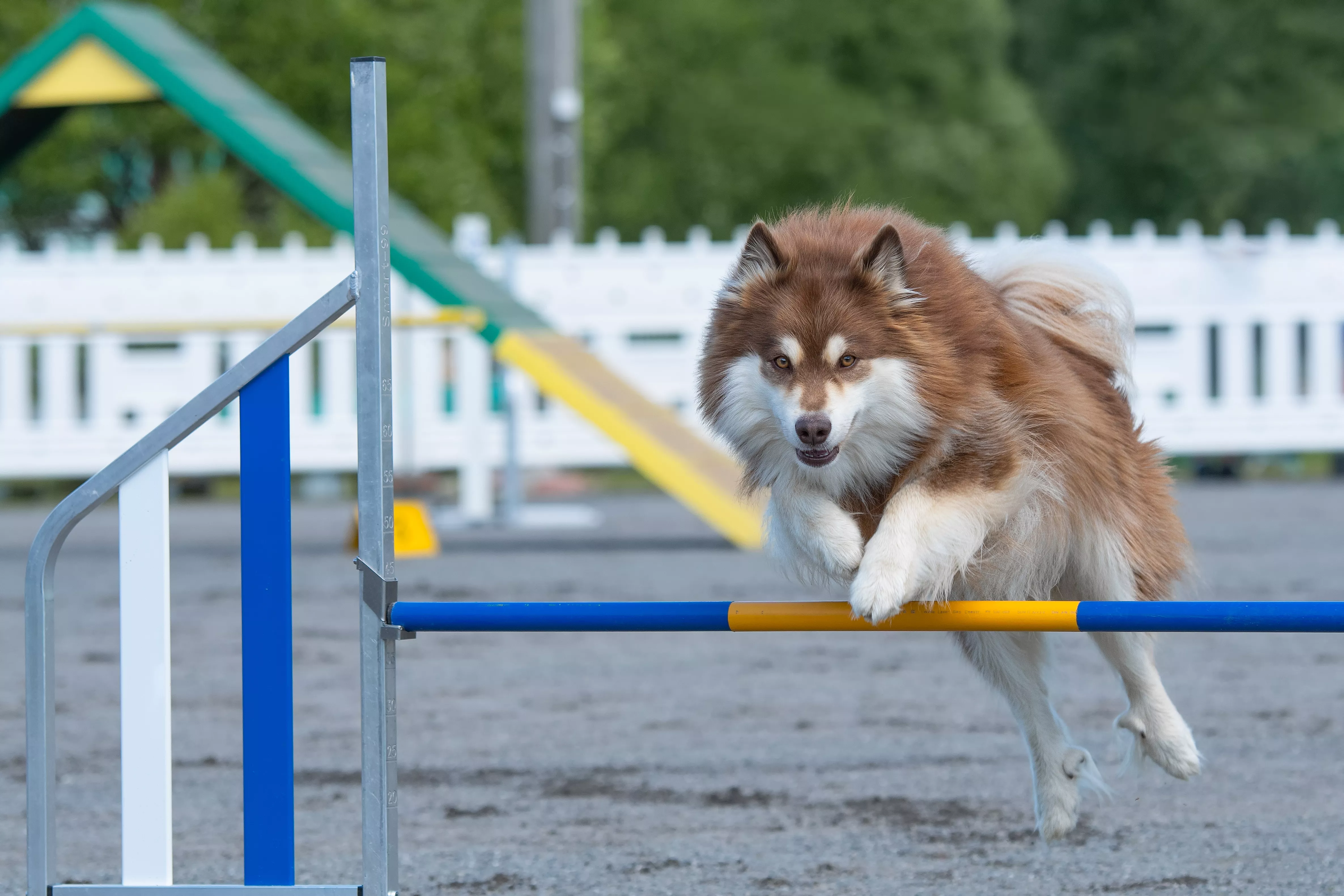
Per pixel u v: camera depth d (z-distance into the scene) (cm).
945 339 608
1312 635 1206
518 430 2105
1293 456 2680
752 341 627
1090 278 704
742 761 836
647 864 658
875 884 625
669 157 4166
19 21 3247
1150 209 4769
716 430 653
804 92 4103
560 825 721
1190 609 502
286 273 2338
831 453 588
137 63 1719
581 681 1077
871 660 1141
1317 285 2397
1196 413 2388
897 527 569
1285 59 4484
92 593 1500
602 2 4059
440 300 1695
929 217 4047
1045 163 4216
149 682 553
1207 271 2391
